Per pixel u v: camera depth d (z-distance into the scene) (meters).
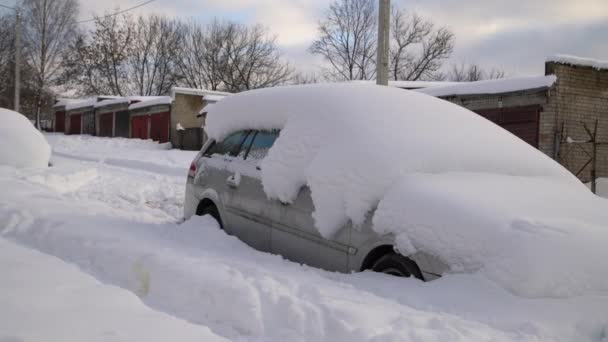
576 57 14.79
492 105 15.98
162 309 3.34
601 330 2.76
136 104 34.19
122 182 12.45
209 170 5.77
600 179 14.23
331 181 4.18
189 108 30.42
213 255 4.32
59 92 53.75
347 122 4.37
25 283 3.32
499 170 4.40
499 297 3.02
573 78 14.98
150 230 5.45
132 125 36.00
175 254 4.10
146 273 3.73
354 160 4.10
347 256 3.99
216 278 3.40
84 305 3.02
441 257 3.39
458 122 4.74
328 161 4.26
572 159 14.99
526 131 15.31
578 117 15.06
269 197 4.71
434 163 4.11
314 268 4.14
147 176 14.40
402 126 4.36
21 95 51.25
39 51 51.56
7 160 11.03
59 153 24.59
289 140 4.71
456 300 3.10
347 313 2.88
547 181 4.45
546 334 2.71
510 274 3.07
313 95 4.86
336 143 4.31
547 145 14.80
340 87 4.86
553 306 2.89
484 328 2.80
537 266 3.02
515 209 3.52
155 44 55.66
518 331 2.76
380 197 3.90
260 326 2.95
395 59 47.19
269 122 5.16
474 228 3.35
